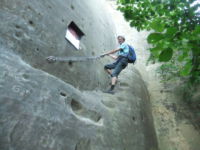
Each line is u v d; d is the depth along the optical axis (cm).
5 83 192
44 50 277
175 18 229
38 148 185
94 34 468
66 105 252
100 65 457
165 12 241
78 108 283
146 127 452
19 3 261
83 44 392
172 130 521
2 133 165
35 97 212
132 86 523
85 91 352
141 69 725
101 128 293
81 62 367
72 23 367
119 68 430
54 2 333
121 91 475
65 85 276
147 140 421
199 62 180
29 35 260
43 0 307
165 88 632
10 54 222
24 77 217
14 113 182
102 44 508
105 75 473
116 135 318
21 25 253
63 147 209
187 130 511
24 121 186
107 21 638
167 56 151
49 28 299
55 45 302
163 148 488
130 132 368
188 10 227
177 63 625
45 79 243
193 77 196
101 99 377
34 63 254
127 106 422
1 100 179
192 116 536
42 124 201
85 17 439
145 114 488
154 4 250
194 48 160
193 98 567
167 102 590
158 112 571
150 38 151
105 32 565
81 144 236
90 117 295
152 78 689
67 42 336
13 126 175
